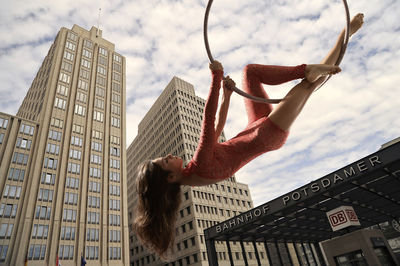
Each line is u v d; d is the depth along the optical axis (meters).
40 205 40.41
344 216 11.24
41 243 38.19
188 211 53.59
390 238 23.11
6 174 39.81
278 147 1.91
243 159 1.91
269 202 16.48
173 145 68.44
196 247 48.69
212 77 1.84
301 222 20.58
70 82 55.62
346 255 10.70
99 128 55.47
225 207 58.94
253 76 2.04
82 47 62.28
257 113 2.07
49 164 44.38
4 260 34.56
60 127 49.19
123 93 65.31
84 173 48.34
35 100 55.94
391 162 12.39
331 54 1.91
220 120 2.10
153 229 1.82
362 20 1.97
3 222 36.53
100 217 46.62
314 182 14.91
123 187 53.06
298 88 1.79
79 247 41.53
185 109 72.44
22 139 43.78
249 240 21.36
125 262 45.78
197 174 1.82
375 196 17.33
